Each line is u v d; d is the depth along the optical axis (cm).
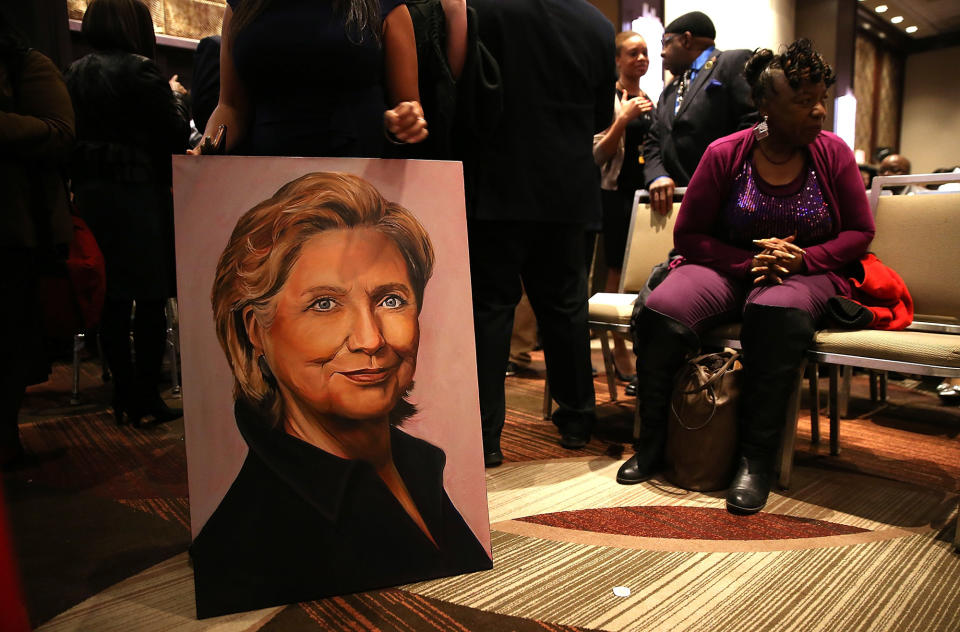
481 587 127
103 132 227
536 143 189
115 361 245
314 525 121
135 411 249
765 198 188
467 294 133
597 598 123
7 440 201
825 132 191
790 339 167
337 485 123
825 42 686
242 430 119
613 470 196
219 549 117
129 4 228
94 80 222
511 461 204
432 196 132
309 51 129
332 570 122
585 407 219
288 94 135
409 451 127
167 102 230
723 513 163
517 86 184
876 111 966
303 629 113
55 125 185
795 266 179
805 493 176
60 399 300
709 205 195
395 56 144
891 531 152
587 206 204
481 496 132
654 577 131
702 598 123
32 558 144
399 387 127
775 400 169
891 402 285
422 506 128
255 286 120
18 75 184
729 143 192
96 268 222
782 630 112
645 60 303
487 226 192
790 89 173
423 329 129
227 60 140
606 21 203
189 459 116
